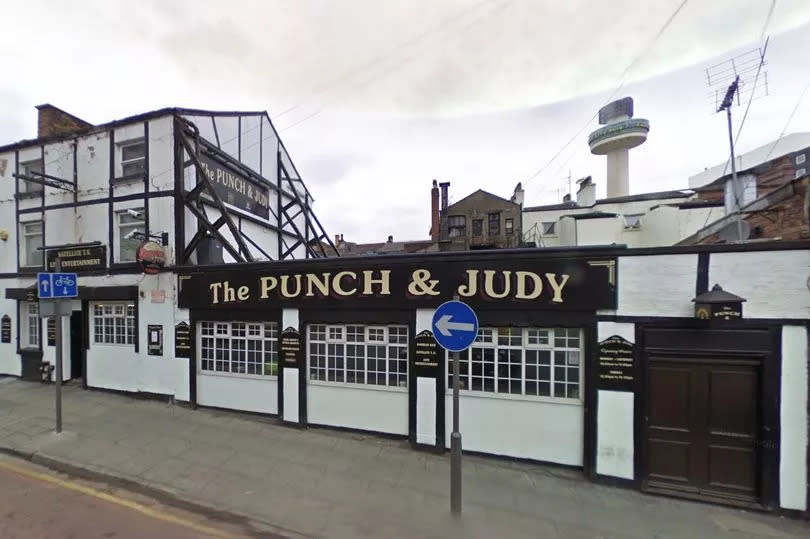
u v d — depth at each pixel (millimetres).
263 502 4352
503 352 5719
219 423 6938
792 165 10828
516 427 5594
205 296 7676
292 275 6895
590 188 24297
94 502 4320
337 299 6551
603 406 5090
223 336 7699
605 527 4066
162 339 8195
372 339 6520
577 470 5320
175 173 8445
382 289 6277
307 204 16062
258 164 12234
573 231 22172
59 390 6328
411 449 5961
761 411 4500
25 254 10195
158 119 8664
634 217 22875
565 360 5453
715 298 4418
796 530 4129
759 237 6785
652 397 4922
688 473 4762
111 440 6078
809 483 4305
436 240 28812
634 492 4855
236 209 10625
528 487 4871
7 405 7898
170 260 8305
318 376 6820
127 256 8953
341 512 4180
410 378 6109
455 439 4027
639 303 4977
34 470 5168
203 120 9648
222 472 5062
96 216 9188
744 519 4316
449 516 4141
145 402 8148
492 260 5668
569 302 5258
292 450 5816
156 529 3795
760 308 4512
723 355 4664
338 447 5965
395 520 4051
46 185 9414
